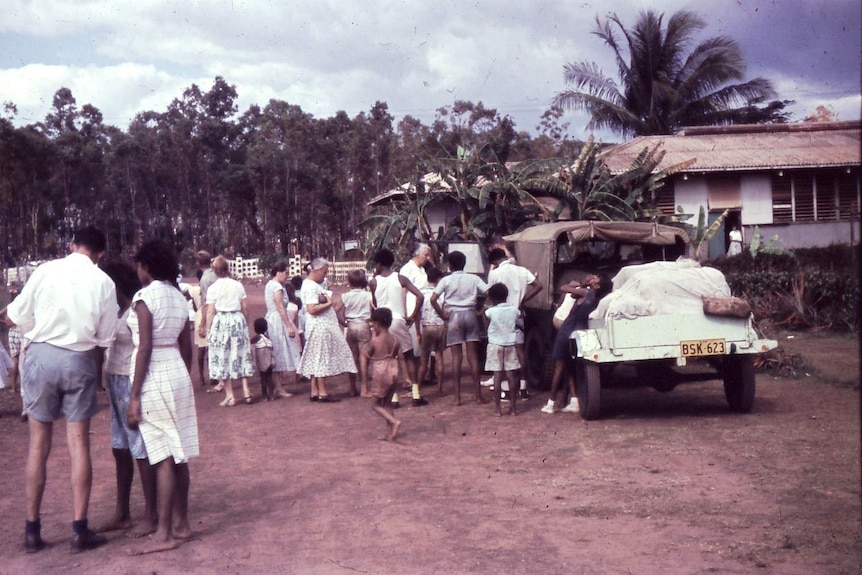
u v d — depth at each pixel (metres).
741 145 29.88
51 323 5.71
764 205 27.86
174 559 5.41
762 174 27.81
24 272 49.69
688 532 5.56
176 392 5.72
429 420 10.04
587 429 9.11
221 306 11.52
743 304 9.15
